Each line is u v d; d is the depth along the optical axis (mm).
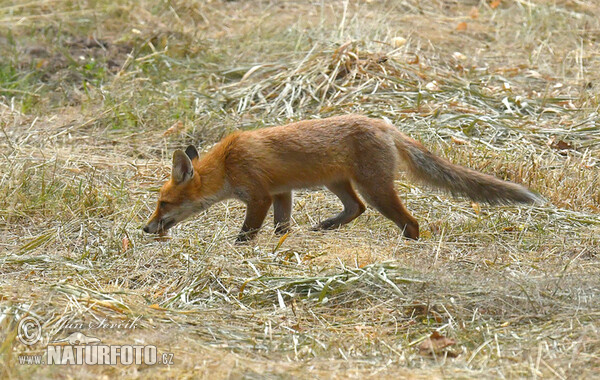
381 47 18969
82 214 12422
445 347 8234
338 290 9461
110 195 12953
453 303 8984
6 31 21594
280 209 12141
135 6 23062
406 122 15461
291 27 20797
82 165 14391
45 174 13688
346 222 12211
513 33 21266
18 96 18438
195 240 11320
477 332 8484
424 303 9102
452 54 19609
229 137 12023
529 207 12367
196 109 16672
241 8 23875
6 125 16531
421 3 23562
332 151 11695
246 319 9039
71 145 15500
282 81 17375
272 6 23734
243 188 11766
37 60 20000
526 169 13508
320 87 16969
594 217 12023
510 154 14117
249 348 8242
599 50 19734
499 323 8727
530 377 7441
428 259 10219
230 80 18516
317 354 8102
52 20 22297
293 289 9656
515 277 9398
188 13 22969
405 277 9539
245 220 11844
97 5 23125
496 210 12555
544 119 15852
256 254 10742
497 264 10172
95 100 17734
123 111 16906
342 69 17531
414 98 16484
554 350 7980
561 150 14477
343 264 10195
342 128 11750
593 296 8969
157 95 17625
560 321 8617
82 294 9164
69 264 10375
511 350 8039
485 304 8977
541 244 11086
